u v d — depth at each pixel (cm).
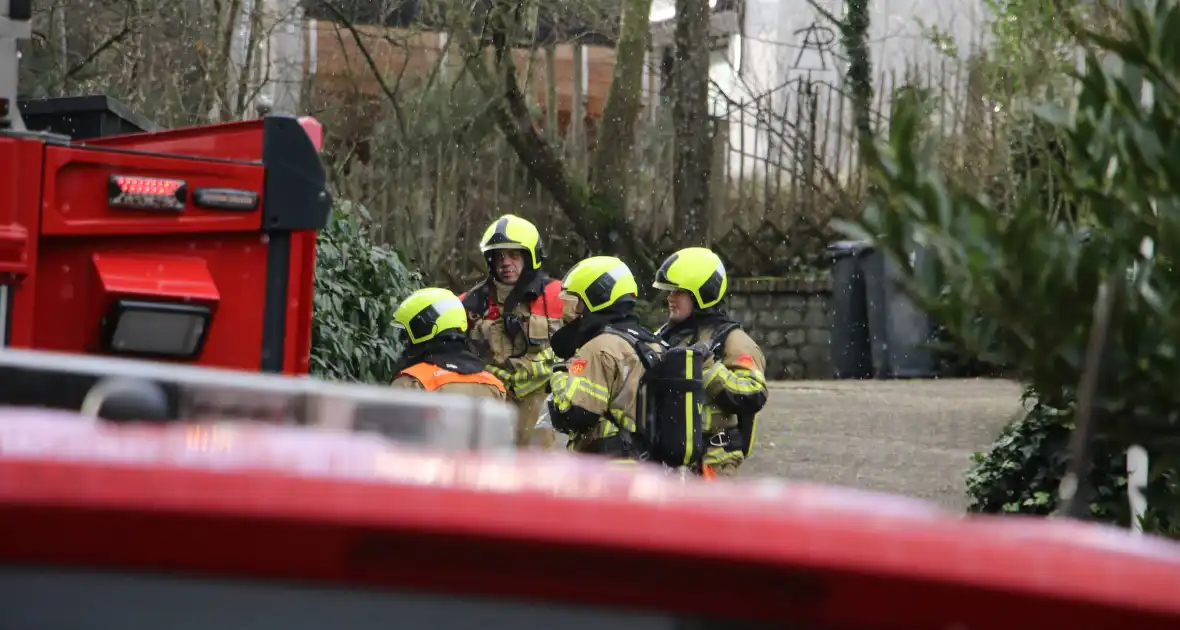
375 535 264
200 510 258
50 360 425
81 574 261
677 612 276
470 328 2019
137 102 3609
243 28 3747
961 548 277
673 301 1667
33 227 1237
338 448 311
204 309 1291
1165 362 810
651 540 270
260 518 260
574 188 5238
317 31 4981
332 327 2111
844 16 5475
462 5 4644
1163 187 843
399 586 269
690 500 287
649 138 5453
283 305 1335
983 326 817
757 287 4978
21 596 259
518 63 5691
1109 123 872
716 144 5462
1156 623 274
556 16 5225
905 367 4609
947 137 4400
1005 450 1989
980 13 4881
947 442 3041
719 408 1595
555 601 273
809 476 2662
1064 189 885
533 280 2005
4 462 260
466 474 287
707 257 1659
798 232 5338
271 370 1332
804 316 4972
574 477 298
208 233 1312
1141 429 827
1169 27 841
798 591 274
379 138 5034
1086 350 805
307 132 1352
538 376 1994
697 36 5319
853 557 272
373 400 453
